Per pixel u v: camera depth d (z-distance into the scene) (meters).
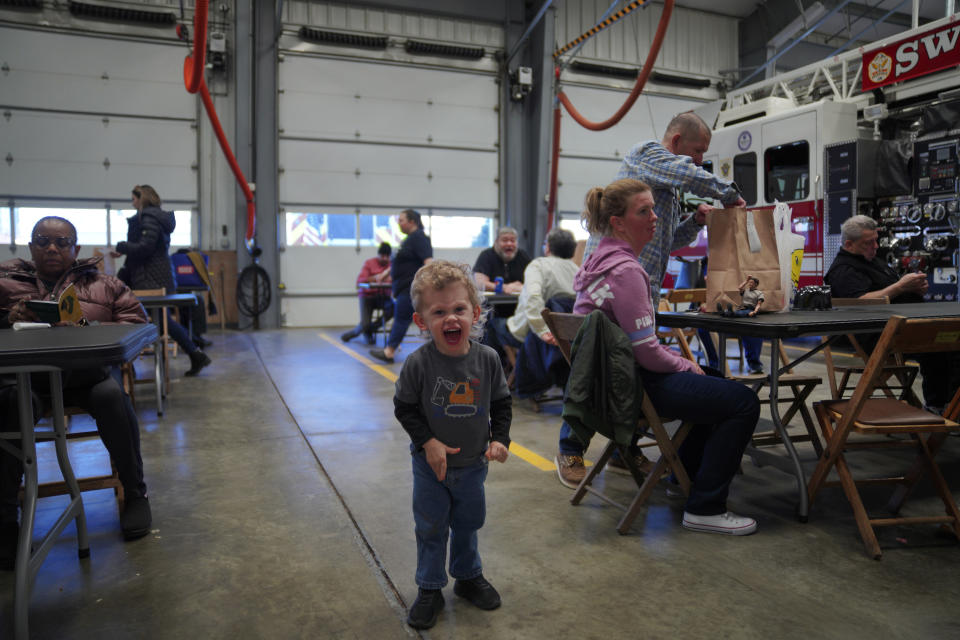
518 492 2.68
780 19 12.91
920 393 4.49
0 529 1.99
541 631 1.60
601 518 2.38
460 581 1.77
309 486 2.76
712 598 1.75
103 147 9.95
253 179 10.69
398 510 2.47
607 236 2.30
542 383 4.05
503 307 5.25
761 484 2.76
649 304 2.20
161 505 2.54
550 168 12.16
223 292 10.62
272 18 10.63
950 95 6.72
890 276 3.84
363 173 11.35
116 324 2.26
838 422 2.21
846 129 7.35
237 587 1.85
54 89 9.63
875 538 2.01
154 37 10.12
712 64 13.78
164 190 10.34
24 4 9.37
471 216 12.16
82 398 2.26
